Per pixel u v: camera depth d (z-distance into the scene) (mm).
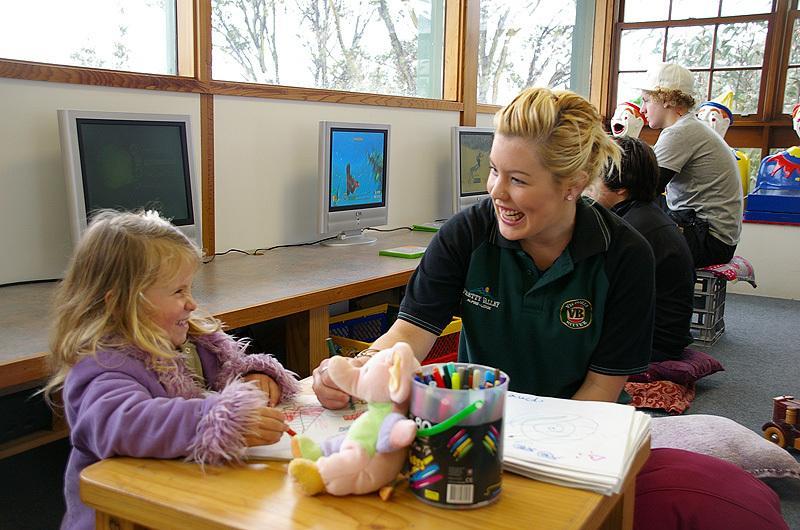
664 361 2953
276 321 2424
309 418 1068
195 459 892
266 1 3053
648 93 3887
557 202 1167
